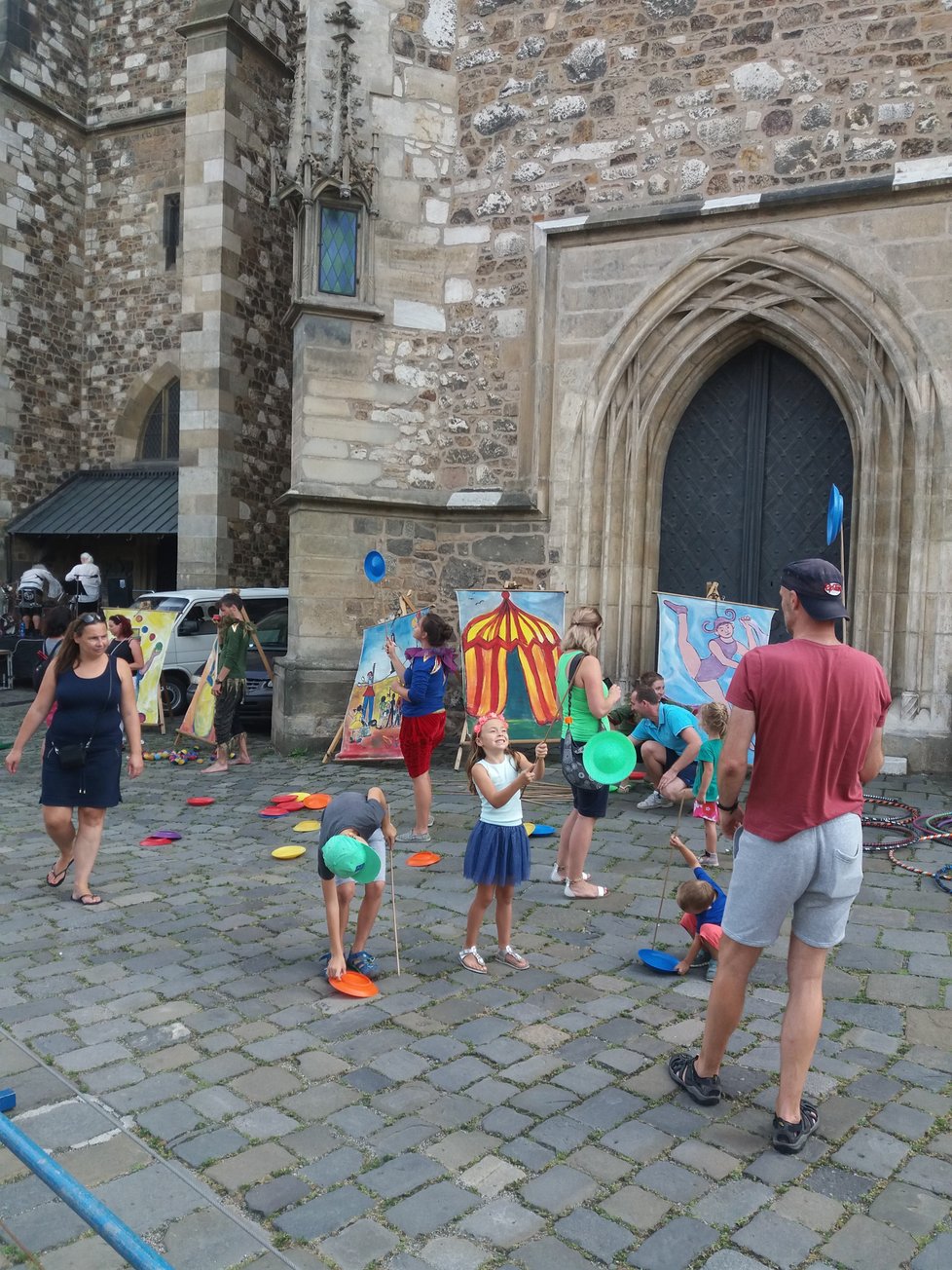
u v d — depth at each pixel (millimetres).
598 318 8852
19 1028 3609
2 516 16812
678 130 8508
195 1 15414
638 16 8641
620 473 8945
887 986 3947
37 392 17375
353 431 9414
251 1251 2350
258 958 4312
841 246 7906
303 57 9672
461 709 9734
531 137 9148
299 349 9516
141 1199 2557
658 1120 2959
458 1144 2822
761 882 2791
